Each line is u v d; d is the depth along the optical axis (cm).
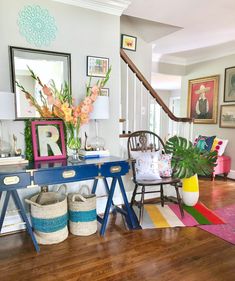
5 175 183
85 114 232
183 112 580
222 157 456
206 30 362
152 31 387
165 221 263
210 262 191
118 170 234
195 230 246
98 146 257
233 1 267
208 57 507
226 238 229
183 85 577
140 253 203
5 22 225
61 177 205
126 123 355
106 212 237
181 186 307
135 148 312
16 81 233
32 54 238
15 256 199
